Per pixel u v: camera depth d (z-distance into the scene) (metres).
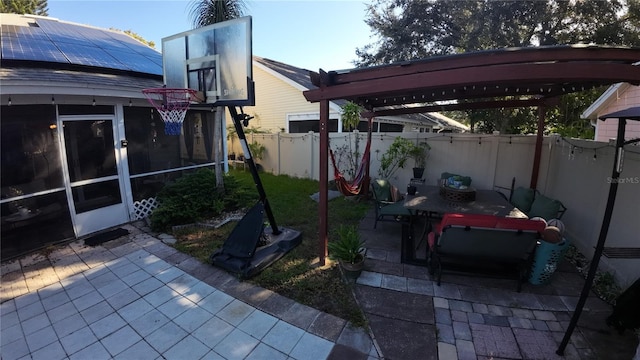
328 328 2.70
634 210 3.20
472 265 3.58
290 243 4.25
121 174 5.26
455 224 3.03
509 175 6.12
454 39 9.87
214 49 4.02
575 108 9.47
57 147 4.45
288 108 11.63
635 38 7.87
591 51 2.34
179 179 5.75
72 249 4.36
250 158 4.11
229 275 3.62
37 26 6.88
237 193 6.16
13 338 2.63
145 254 4.19
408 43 10.42
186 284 3.44
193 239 4.69
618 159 2.07
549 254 3.17
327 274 3.60
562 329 2.68
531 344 2.50
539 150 5.39
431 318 2.82
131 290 3.33
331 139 8.23
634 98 6.34
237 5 5.92
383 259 3.98
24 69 4.27
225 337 2.61
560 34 8.71
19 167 4.12
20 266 3.86
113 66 5.43
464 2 9.18
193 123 6.45
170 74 4.58
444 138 6.70
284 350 2.46
